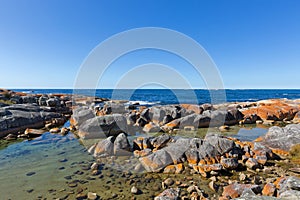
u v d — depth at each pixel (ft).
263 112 63.36
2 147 37.70
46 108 66.33
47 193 21.67
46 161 30.78
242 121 59.82
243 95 229.66
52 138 43.45
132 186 23.04
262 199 15.44
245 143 34.40
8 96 74.43
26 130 46.29
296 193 16.67
